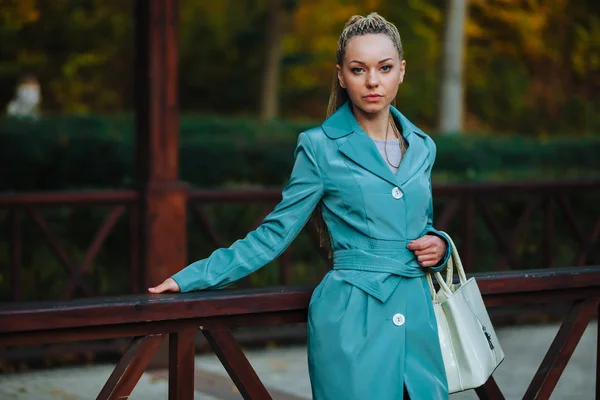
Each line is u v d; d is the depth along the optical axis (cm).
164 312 428
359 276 437
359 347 429
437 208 1175
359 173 438
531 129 3092
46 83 2802
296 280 1099
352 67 437
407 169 445
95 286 1005
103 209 1018
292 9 2919
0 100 2697
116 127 1609
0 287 976
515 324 1130
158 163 898
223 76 3316
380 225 438
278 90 3198
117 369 432
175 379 443
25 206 902
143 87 899
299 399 784
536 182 1104
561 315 1155
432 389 434
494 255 1186
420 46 2984
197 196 976
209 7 3250
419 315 440
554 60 2628
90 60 2808
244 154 1606
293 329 1027
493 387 509
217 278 441
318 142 445
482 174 1418
